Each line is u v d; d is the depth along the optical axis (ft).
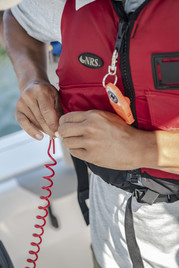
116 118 2.22
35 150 5.07
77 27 2.22
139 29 1.98
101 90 2.29
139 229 2.83
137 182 2.51
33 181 4.64
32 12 2.64
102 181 3.02
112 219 3.02
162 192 2.48
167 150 2.17
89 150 2.24
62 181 4.67
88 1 2.18
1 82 7.72
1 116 7.51
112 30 2.11
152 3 1.93
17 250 4.65
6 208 4.48
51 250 4.78
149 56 1.98
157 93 2.06
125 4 2.12
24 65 2.86
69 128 2.26
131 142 2.16
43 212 4.59
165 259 2.84
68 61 2.33
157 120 2.16
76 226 4.80
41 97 2.59
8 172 4.77
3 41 3.25
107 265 3.31
